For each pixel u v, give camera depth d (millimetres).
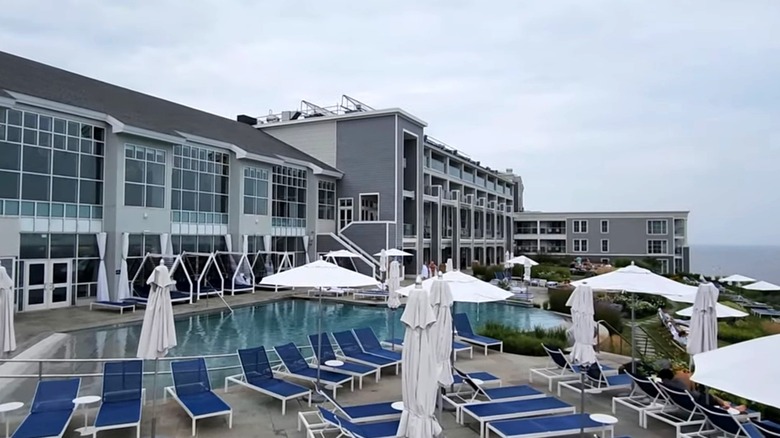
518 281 34094
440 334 7742
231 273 27703
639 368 11227
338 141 38438
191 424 7852
